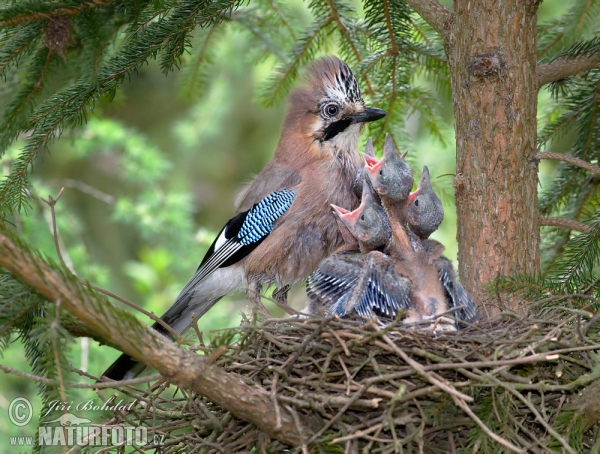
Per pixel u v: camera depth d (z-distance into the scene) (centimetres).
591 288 793
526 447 670
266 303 1415
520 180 812
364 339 674
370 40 1009
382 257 814
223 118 1555
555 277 837
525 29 803
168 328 771
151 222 1345
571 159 814
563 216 1009
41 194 1289
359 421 700
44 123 859
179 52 873
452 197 1164
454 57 830
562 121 973
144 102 1708
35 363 744
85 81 856
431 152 1358
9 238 553
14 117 893
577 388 689
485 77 803
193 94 1196
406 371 673
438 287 795
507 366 661
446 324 749
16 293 704
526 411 698
